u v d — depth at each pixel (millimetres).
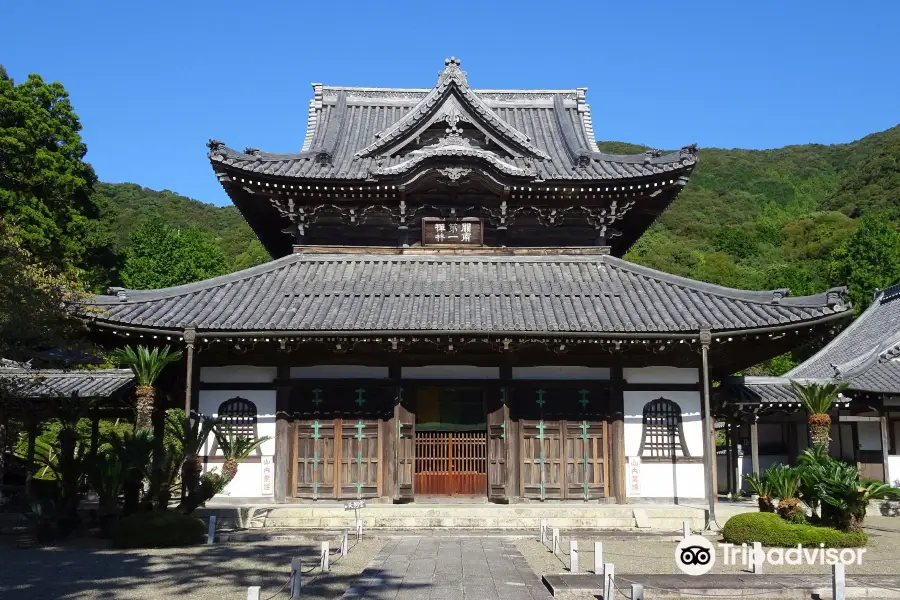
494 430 22734
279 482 22297
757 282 76812
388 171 23656
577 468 22609
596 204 25156
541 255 25641
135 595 12172
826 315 20422
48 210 42281
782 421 34938
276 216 27219
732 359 23922
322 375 22906
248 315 21531
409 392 22812
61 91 44281
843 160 157250
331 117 30000
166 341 21312
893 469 31391
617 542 18562
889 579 13688
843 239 91938
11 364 25562
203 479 19672
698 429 22719
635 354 22891
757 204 133000
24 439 32250
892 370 31938
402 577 13664
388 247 25641
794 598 12656
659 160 24281
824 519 18500
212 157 23453
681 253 92000
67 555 16250
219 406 22734
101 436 27078
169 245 63125
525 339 20922
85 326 20547
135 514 17969
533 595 12250
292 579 11867
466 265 25312
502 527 20172
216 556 16125
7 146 41094
